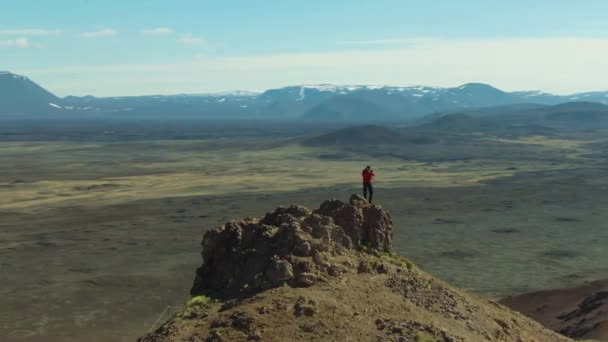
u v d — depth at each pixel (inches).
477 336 842.2
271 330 756.6
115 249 3221.0
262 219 1035.3
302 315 784.3
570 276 2652.6
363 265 940.6
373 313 812.0
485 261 2938.0
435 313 873.5
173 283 2593.5
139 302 2351.1
